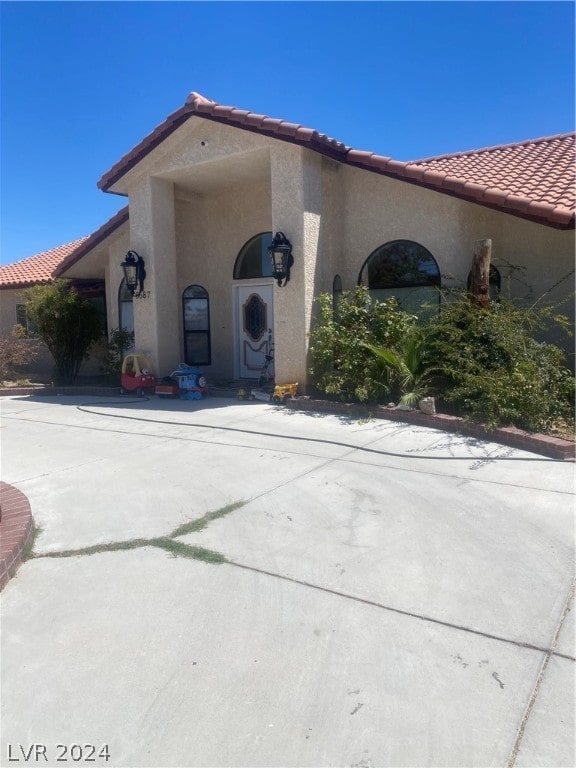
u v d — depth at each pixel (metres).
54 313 14.96
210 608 3.99
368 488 6.25
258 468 7.10
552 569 4.41
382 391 9.83
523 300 10.87
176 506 5.91
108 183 13.43
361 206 12.16
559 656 3.39
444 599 4.02
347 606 3.96
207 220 14.70
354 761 2.70
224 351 14.73
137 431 9.42
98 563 4.70
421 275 11.70
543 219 9.68
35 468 7.48
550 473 6.54
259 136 11.30
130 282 13.23
